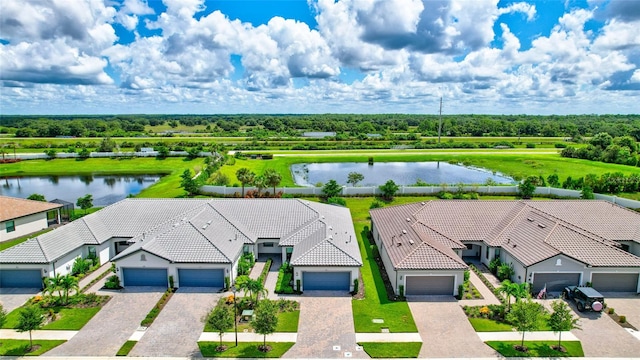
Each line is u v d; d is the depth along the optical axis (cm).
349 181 7462
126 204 4738
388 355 2611
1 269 3584
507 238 3984
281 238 4159
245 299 3297
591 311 3167
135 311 3184
